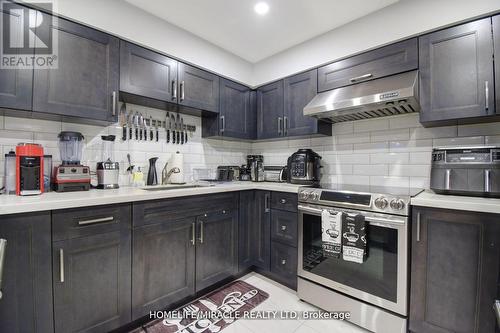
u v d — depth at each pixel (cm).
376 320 151
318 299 178
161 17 189
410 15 165
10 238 107
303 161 226
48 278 117
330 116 208
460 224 125
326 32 209
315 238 181
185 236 175
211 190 190
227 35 215
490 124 163
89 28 157
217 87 236
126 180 202
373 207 152
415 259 138
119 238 141
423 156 188
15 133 154
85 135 182
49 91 142
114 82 167
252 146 311
